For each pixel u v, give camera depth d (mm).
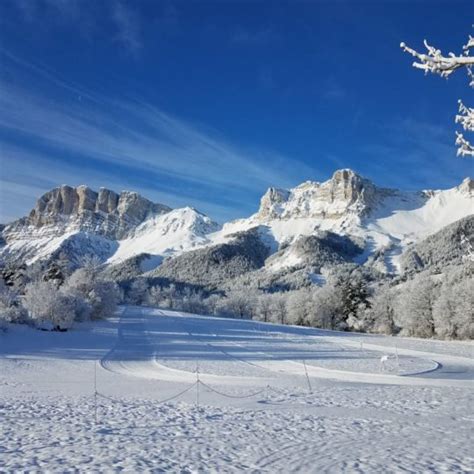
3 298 68312
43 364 37344
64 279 106938
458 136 6660
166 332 76188
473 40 6246
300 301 122125
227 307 157750
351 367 38812
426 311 88375
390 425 15047
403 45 6562
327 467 10125
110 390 24781
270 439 13008
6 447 11922
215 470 9922
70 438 13039
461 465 10203
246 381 29422
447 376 34031
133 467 10125
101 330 73875
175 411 18062
